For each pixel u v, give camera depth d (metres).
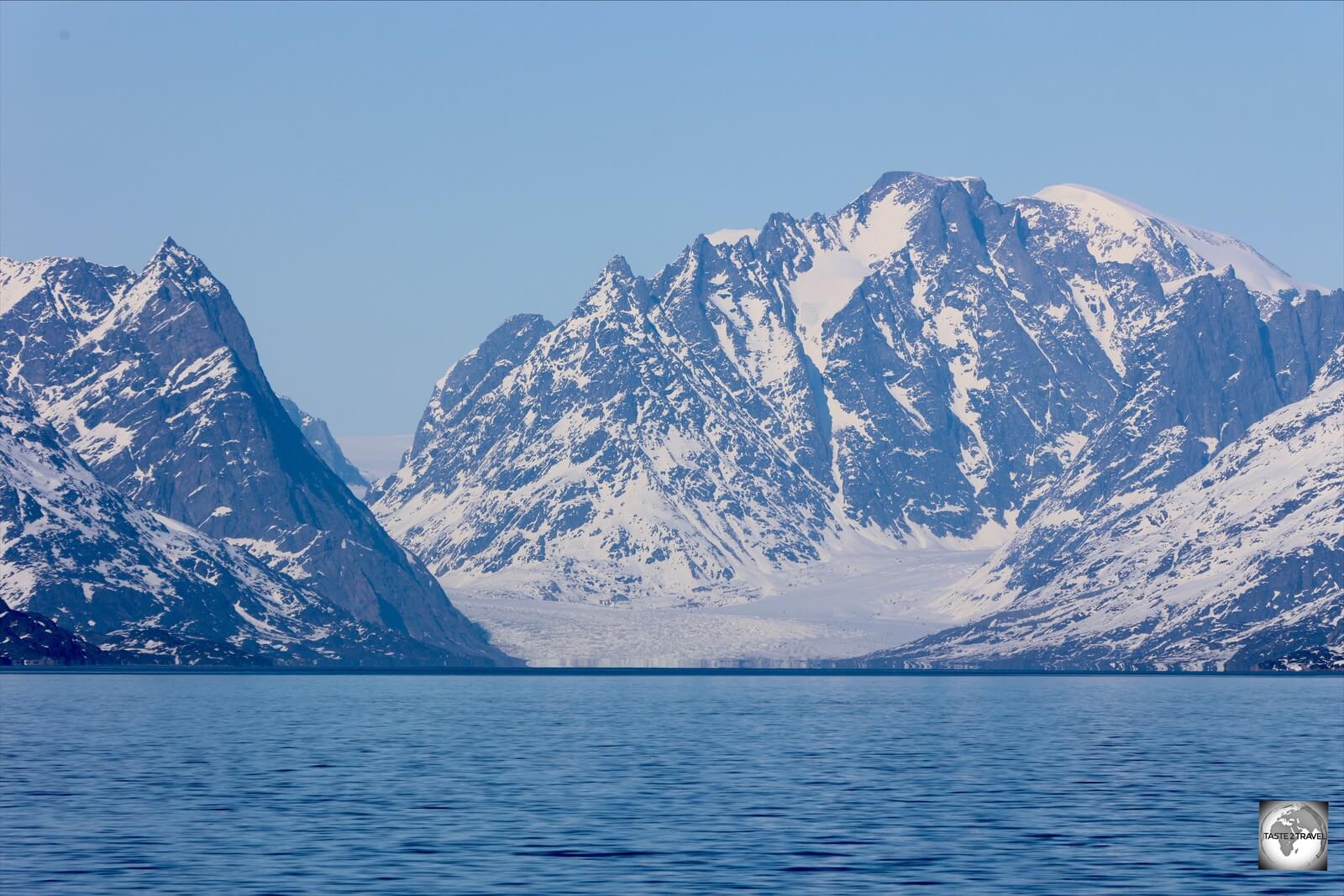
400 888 160.75
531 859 176.62
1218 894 159.25
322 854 179.12
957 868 172.25
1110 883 164.62
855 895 158.25
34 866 171.62
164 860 175.38
